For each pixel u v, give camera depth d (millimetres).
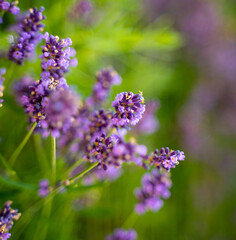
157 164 363
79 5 510
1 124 460
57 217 471
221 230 900
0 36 444
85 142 401
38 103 346
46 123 353
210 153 908
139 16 715
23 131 459
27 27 373
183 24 888
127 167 610
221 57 925
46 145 444
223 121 953
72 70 478
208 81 938
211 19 910
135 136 500
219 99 936
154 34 587
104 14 561
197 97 897
